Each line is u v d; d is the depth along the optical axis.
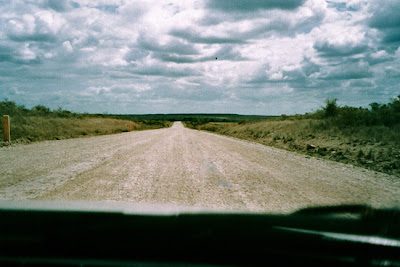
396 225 1.99
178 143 16.00
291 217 2.19
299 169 8.23
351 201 4.85
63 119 26.81
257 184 6.08
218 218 2.02
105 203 2.92
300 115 31.00
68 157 8.80
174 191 5.23
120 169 7.24
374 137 13.44
